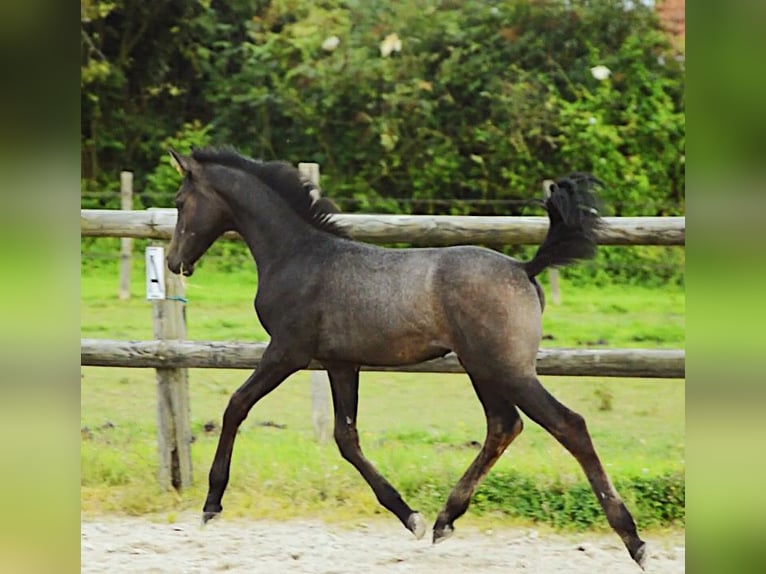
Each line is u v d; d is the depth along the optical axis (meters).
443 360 9.79
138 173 29.17
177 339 10.45
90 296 20.97
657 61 28.06
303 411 13.90
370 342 8.38
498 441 8.56
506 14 28.03
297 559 8.52
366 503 9.97
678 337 17.98
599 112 27.38
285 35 28.47
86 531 9.30
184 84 29.58
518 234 9.87
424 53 27.88
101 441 11.88
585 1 27.98
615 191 26.86
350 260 8.54
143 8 28.75
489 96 27.28
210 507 8.89
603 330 18.58
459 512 8.69
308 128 28.06
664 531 9.31
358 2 28.47
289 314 8.59
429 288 8.18
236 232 9.49
